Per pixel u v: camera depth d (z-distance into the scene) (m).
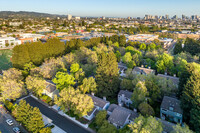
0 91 57.97
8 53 132.75
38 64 92.31
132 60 90.00
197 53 96.38
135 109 49.41
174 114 46.16
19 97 62.72
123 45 138.25
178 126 32.75
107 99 60.81
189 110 43.59
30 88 58.91
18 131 43.53
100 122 43.59
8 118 50.28
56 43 104.56
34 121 41.03
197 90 41.91
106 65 59.94
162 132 38.66
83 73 68.00
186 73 51.72
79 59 92.31
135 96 49.84
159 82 57.38
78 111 45.72
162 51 105.75
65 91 49.19
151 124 34.41
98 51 103.62
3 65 100.88
